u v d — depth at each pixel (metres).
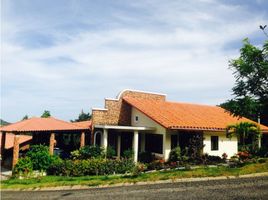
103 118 26.16
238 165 16.77
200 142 22.95
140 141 26.20
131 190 13.01
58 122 25.94
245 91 22.20
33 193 14.34
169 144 23.28
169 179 14.44
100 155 22.92
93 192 13.34
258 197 10.33
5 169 23.59
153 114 24.72
